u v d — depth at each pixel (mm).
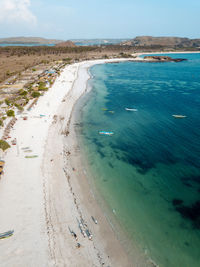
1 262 24109
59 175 40000
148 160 46938
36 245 26344
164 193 37344
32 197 34156
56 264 24266
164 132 60656
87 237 28000
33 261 24453
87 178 40250
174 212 33375
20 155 45750
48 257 24969
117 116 73250
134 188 38375
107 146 52594
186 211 33594
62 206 32812
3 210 31484
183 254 26797
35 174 39688
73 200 34281
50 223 29641
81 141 54469
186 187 38719
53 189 36281
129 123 67250
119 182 39781
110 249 26781
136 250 26984
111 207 33812
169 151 50500
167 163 45812
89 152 49406
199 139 56156
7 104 77625
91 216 31688
